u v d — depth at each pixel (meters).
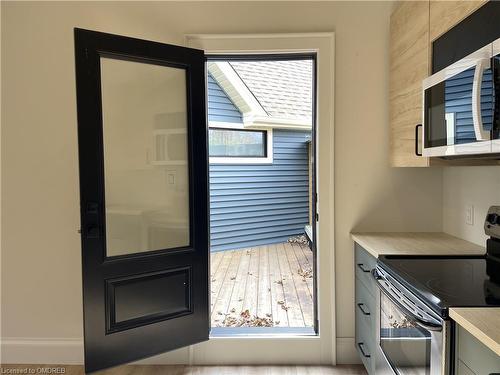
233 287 4.48
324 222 2.60
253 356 2.64
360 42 2.55
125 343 2.31
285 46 2.55
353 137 2.59
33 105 2.57
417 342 1.41
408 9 2.12
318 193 2.61
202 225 2.58
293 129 6.98
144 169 2.46
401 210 2.59
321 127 2.57
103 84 2.30
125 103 2.37
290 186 7.12
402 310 1.51
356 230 2.61
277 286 4.50
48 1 2.53
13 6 2.53
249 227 6.62
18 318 2.66
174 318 2.47
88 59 2.14
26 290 2.64
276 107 6.47
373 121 2.57
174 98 2.50
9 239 2.62
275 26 2.55
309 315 3.57
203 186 2.57
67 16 2.54
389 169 2.58
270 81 6.58
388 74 2.54
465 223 2.27
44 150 2.59
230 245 6.40
